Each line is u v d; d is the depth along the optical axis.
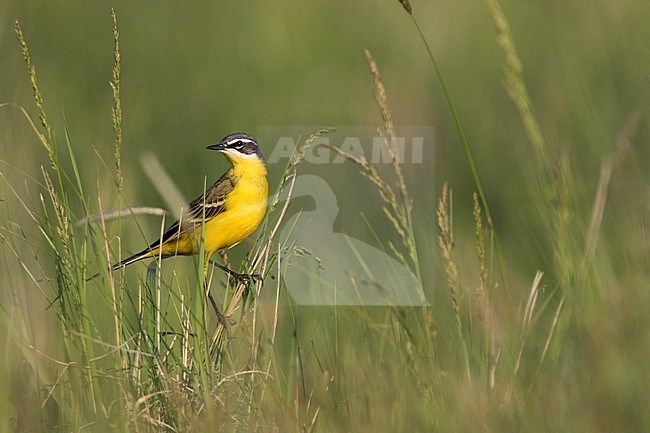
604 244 10.59
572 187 11.05
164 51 21.53
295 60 20.77
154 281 9.70
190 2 22.69
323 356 10.18
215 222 11.71
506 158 16.88
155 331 9.17
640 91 15.97
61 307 9.09
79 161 16.02
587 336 8.88
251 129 18.88
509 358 9.01
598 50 17.77
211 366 9.02
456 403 8.39
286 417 8.38
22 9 22.34
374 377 8.98
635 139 14.06
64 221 9.09
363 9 22.52
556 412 8.24
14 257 10.37
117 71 9.14
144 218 13.99
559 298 10.66
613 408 8.14
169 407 8.67
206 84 20.23
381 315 10.71
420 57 20.84
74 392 8.71
